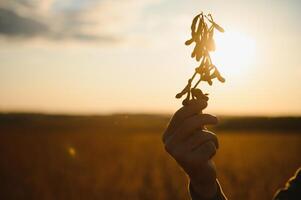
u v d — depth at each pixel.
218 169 27.62
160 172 26.02
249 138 73.81
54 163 31.91
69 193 19.03
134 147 49.28
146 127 100.75
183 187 19.58
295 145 52.94
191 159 2.06
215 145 2.09
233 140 67.19
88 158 35.75
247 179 22.12
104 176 25.02
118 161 33.66
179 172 25.58
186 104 2.05
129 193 18.69
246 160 34.09
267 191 18.36
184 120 2.05
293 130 111.38
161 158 35.34
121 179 23.61
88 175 25.38
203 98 2.05
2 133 80.56
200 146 2.08
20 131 89.50
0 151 42.16
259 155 38.56
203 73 1.97
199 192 2.20
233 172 25.61
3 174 25.23
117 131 100.50
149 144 54.50
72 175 25.30
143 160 34.09
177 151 2.06
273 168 27.53
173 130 2.10
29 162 32.59
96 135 80.44
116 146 50.94
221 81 1.96
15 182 22.19
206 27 1.96
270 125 108.06
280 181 21.45
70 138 65.56
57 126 101.50
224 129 108.50
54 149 44.66
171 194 17.94
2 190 19.70
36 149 44.75
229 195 17.58
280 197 2.85
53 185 21.33
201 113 2.05
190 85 2.01
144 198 17.62
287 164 29.78
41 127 100.94
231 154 40.47
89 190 19.75
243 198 17.27
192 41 1.96
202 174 2.12
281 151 43.00
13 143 53.41
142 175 24.95
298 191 2.80
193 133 2.07
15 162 32.50
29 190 19.75
